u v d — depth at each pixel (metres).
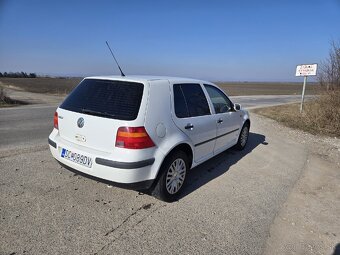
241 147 7.16
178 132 4.11
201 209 3.98
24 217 3.44
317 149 8.04
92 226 3.37
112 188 4.36
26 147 6.24
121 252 2.96
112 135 3.59
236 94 38.22
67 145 3.96
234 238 3.36
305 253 3.22
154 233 3.33
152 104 3.75
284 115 14.80
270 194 4.68
